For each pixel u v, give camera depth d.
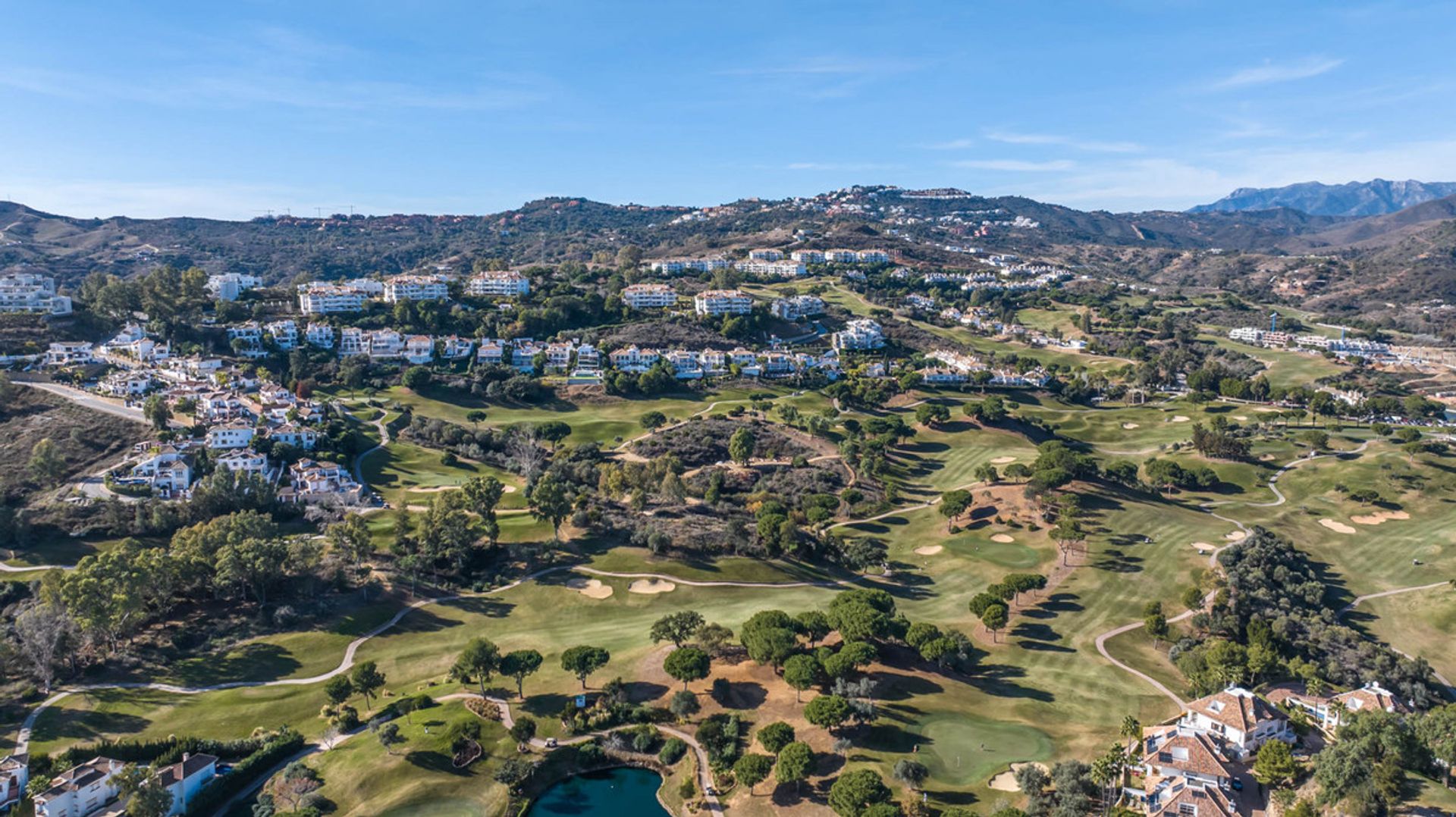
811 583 137.50
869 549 144.38
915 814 75.12
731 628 115.44
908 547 155.00
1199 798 73.94
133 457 159.75
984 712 95.38
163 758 85.00
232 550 116.56
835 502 166.62
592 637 115.00
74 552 128.62
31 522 132.00
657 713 95.56
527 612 122.50
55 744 89.25
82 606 102.44
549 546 138.75
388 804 80.81
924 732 90.38
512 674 98.88
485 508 142.38
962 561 145.88
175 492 148.38
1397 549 153.00
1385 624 129.62
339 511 147.88
